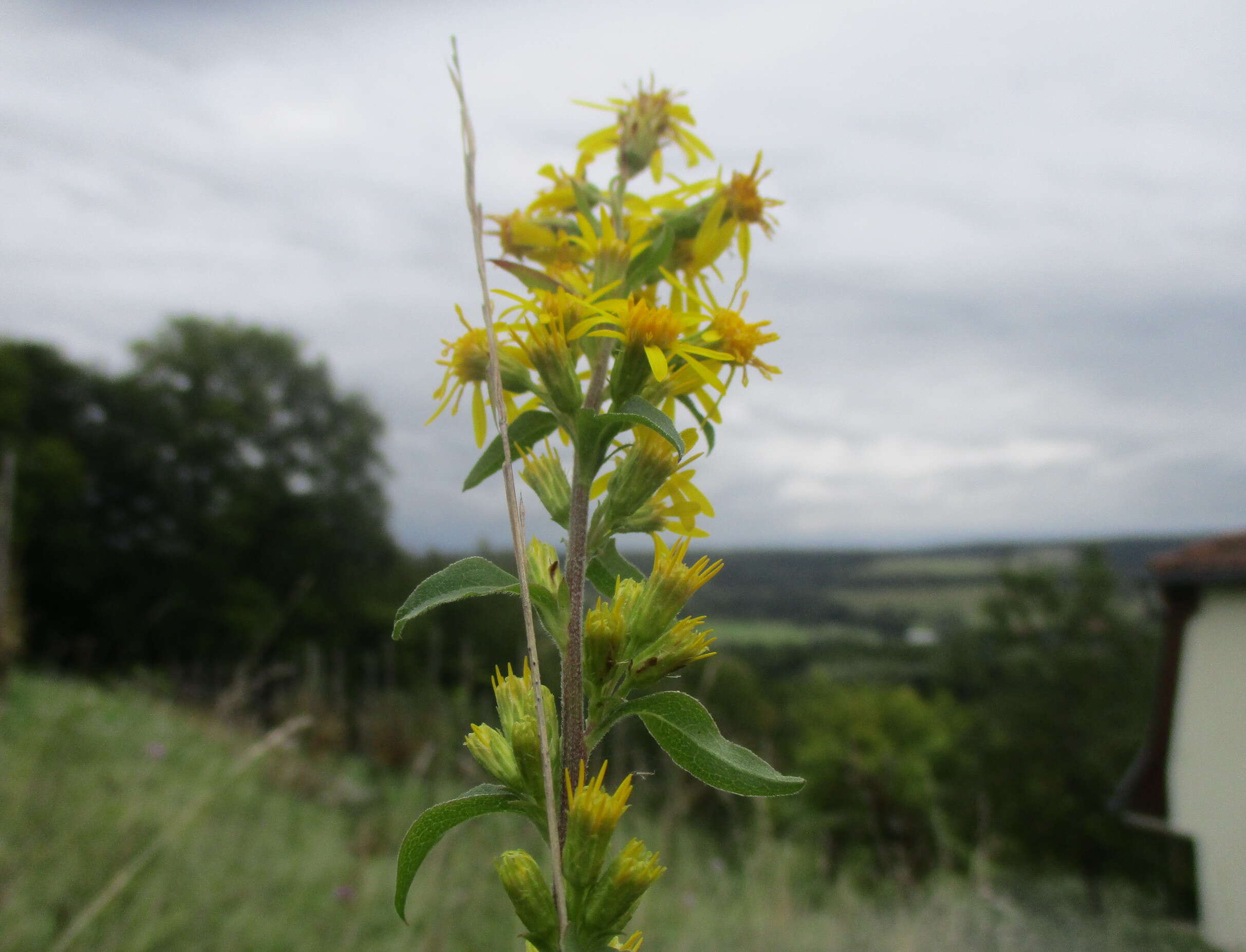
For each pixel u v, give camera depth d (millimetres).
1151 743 11938
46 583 29359
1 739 8352
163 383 33000
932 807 10570
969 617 23719
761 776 1034
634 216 1448
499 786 1116
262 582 31922
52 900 4758
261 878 6203
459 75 1025
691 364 1168
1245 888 10508
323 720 9828
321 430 35000
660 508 1287
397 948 5223
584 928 958
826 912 6898
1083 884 9305
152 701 11820
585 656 1100
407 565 34500
